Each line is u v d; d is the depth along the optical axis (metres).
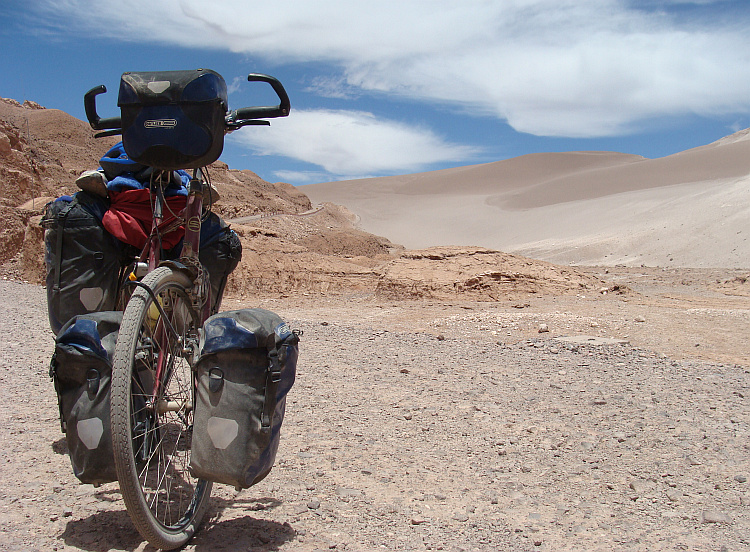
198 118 3.81
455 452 5.71
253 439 3.55
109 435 3.50
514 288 25.39
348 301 29.66
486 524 4.25
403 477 5.09
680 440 6.04
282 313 20.34
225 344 3.54
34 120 143.00
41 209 35.34
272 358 3.57
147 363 3.67
